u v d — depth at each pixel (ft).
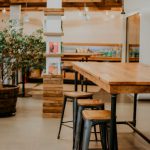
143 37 25.70
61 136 15.75
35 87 34.32
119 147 14.19
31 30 40.63
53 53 19.97
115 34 40.11
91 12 40.16
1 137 15.51
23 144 14.47
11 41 20.63
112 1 38.34
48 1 20.13
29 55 21.93
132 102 25.11
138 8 27.27
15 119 19.19
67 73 38.70
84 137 9.77
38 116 20.06
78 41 40.55
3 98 19.45
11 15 37.81
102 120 9.68
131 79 9.11
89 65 15.23
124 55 33.42
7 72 21.52
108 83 8.63
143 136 14.60
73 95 13.52
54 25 20.13
